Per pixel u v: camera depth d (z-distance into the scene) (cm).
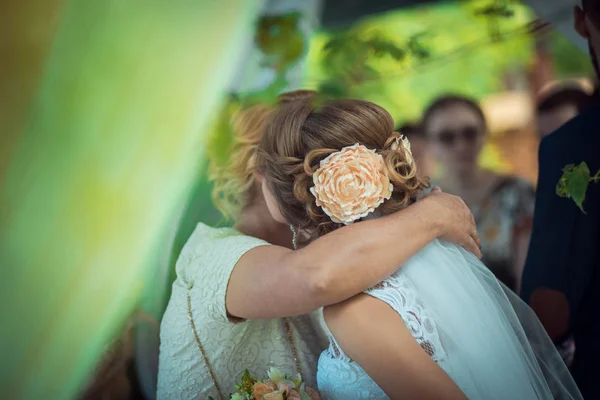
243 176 222
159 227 289
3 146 260
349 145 172
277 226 222
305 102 187
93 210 277
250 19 300
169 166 283
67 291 278
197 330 199
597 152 275
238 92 299
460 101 352
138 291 288
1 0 253
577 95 335
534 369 171
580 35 294
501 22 348
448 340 159
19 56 258
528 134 348
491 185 347
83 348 283
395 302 157
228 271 185
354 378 166
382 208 172
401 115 359
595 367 271
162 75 281
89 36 268
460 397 147
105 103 273
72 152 271
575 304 279
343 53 341
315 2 327
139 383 290
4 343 273
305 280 157
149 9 274
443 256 168
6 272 269
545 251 289
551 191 288
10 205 265
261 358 209
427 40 352
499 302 176
